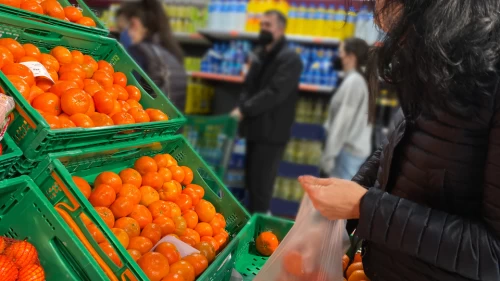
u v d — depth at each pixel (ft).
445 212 2.98
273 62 11.51
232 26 15.12
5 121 3.19
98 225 3.36
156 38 10.19
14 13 4.13
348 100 11.57
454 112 2.83
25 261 3.03
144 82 6.22
